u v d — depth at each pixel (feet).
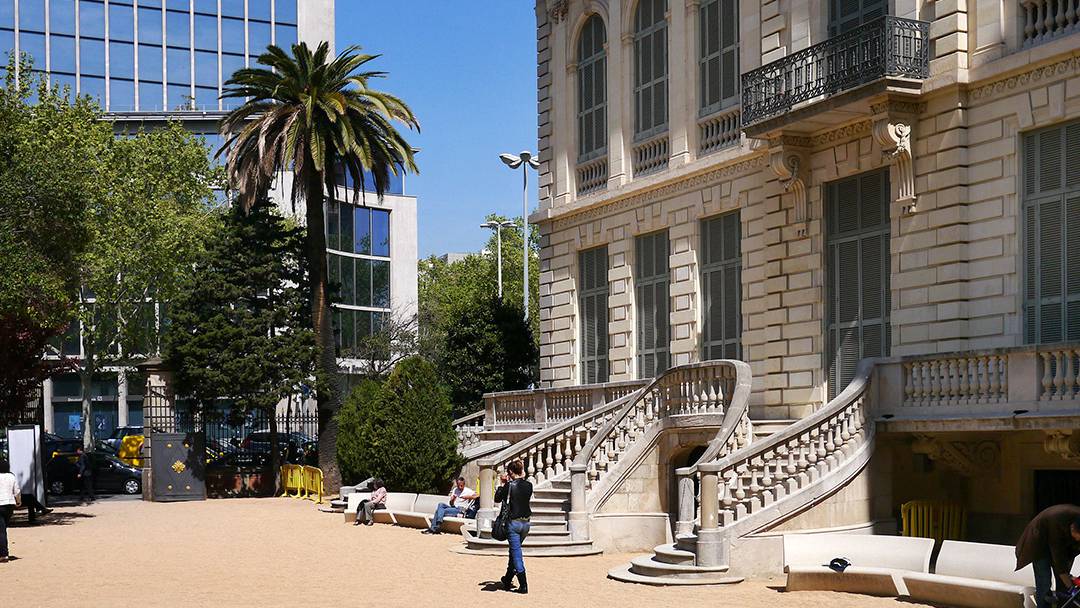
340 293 247.50
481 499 88.33
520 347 161.38
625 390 102.01
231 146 165.07
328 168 156.97
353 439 127.13
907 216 79.30
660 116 108.27
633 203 111.04
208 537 98.32
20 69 162.81
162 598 62.39
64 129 162.20
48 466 162.09
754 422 87.35
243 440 175.94
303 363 157.69
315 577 71.31
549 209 122.21
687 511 73.97
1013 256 72.59
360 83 153.28
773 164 88.22
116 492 165.17
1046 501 73.67
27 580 70.44
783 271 90.79
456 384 159.53
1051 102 70.59
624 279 112.16
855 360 84.74
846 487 70.59
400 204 264.52
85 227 121.39
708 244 101.91
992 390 65.92
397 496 112.06
